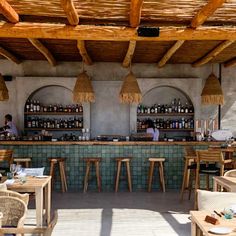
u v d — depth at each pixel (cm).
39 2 522
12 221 389
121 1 508
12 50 905
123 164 894
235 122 1093
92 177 891
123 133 1085
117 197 795
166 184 896
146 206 711
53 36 606
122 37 612
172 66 1087
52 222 329
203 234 311
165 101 1116
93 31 607
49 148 882
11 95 1064
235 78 1091
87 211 669
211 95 942
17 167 570
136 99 863
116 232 547
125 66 1049
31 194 584
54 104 1095
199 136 938
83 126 1057
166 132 1111
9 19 574
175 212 666
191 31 614
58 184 887
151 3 519
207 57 923
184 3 515
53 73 1070
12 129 984
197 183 681
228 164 770
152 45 823
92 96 907
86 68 1073
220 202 388
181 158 891
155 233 543
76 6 533
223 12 566
